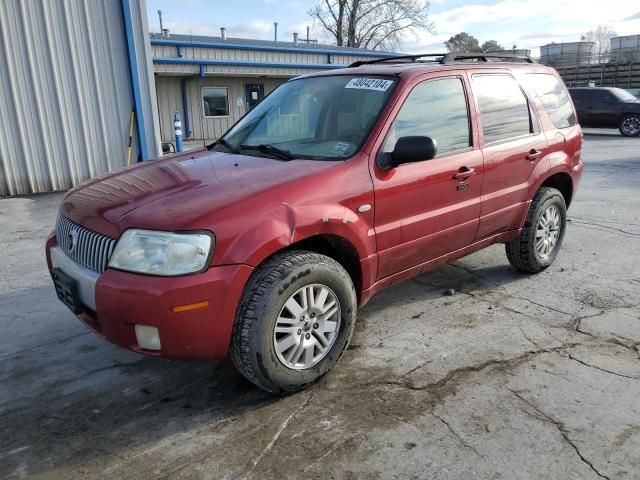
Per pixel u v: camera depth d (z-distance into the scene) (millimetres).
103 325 2789
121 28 9688
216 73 20766
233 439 2748
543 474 2461
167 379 3330
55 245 3414
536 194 4793
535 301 4414
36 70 9148
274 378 2939
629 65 30500
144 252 2688
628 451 2605
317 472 2498
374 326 3996
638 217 7258
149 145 10352
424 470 2498
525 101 4660
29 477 2502
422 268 3904
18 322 4133
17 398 3135
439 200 3762
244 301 2820
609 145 16203
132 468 2553
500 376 3283
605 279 4902
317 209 3025
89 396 3152
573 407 2959
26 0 8867
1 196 9227
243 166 3389
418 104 3709
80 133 9711
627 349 3598
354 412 2945
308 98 4012
